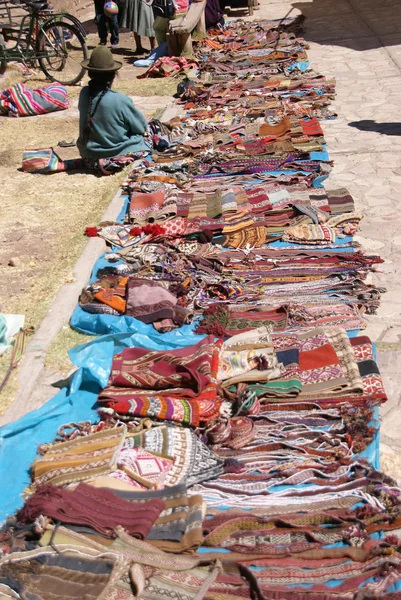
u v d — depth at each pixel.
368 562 2.96
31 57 11.84
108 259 5.79
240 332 4.66
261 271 5.46
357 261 5.48
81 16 18.14
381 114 9.18
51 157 8.10
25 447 3.81
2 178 7.98
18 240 6.41
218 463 3.54
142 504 3.19
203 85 10.93
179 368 4.12
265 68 11.85
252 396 3.89
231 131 8.77
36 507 3.16
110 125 7.75
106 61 7.53
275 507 3.29
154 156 8.07
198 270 5.51
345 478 3.46
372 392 4.00
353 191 6.93
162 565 2.93
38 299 5.34
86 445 3.61
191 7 13.95
